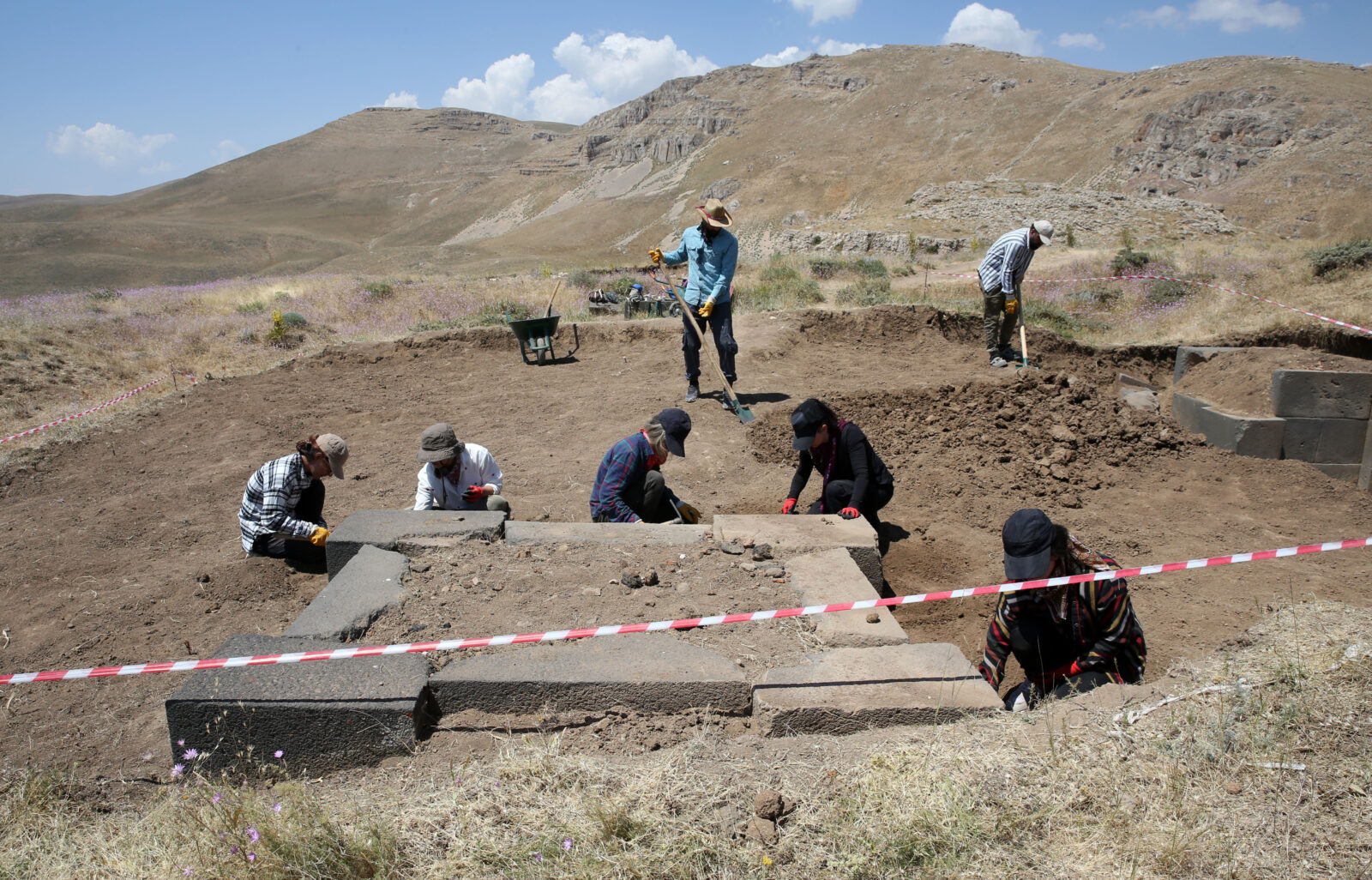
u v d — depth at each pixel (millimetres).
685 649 3150
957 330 11484
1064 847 2188
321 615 3373
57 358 10984
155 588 4641
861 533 4340
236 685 2811
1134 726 2662
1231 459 7125
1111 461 7020
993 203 44250
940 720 2801
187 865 2260
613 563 3965
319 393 9352
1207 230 37000
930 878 2123
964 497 6340
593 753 2730
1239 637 3381
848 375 9445
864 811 2332
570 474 6504
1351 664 2834
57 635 4109
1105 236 36219
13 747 3107
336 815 2420
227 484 6633
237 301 17469
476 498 4941
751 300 15133
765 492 6160
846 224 48656
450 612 3479
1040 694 3275
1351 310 10195
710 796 2424
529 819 2355
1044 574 3088
